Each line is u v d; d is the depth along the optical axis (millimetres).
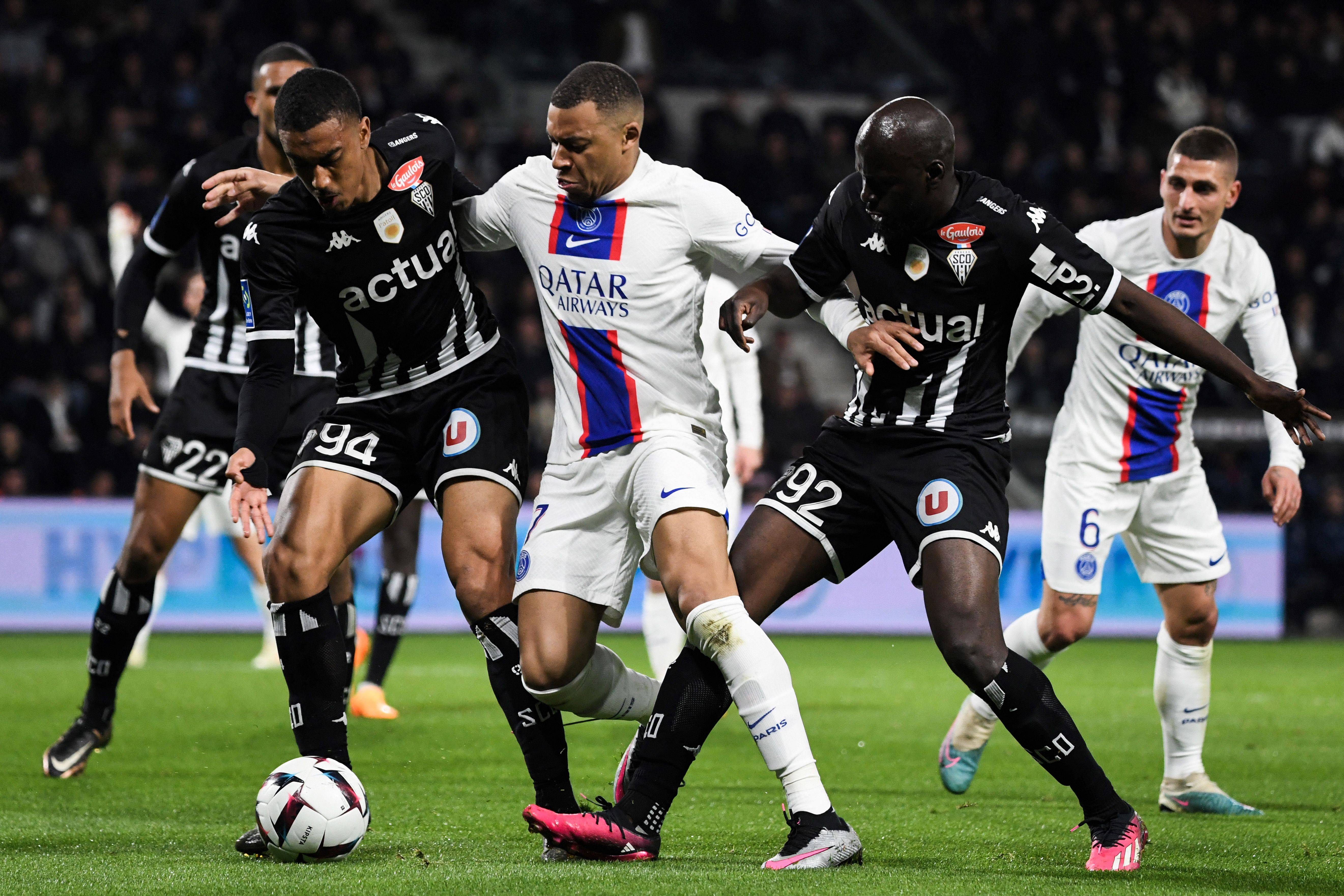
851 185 14398
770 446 53656
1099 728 27188
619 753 22391
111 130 59219
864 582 50812
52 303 53688
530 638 14336
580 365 14625
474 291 15828
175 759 21391
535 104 73688
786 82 75000
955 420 14398
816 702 30797
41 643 43406
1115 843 13617
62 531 47344
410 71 65125
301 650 14641
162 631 48375
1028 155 65875
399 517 26094
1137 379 18516
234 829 15727
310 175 14203
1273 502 18094
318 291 15062
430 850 14414
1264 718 28875
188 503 20125
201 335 20266
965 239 13820
